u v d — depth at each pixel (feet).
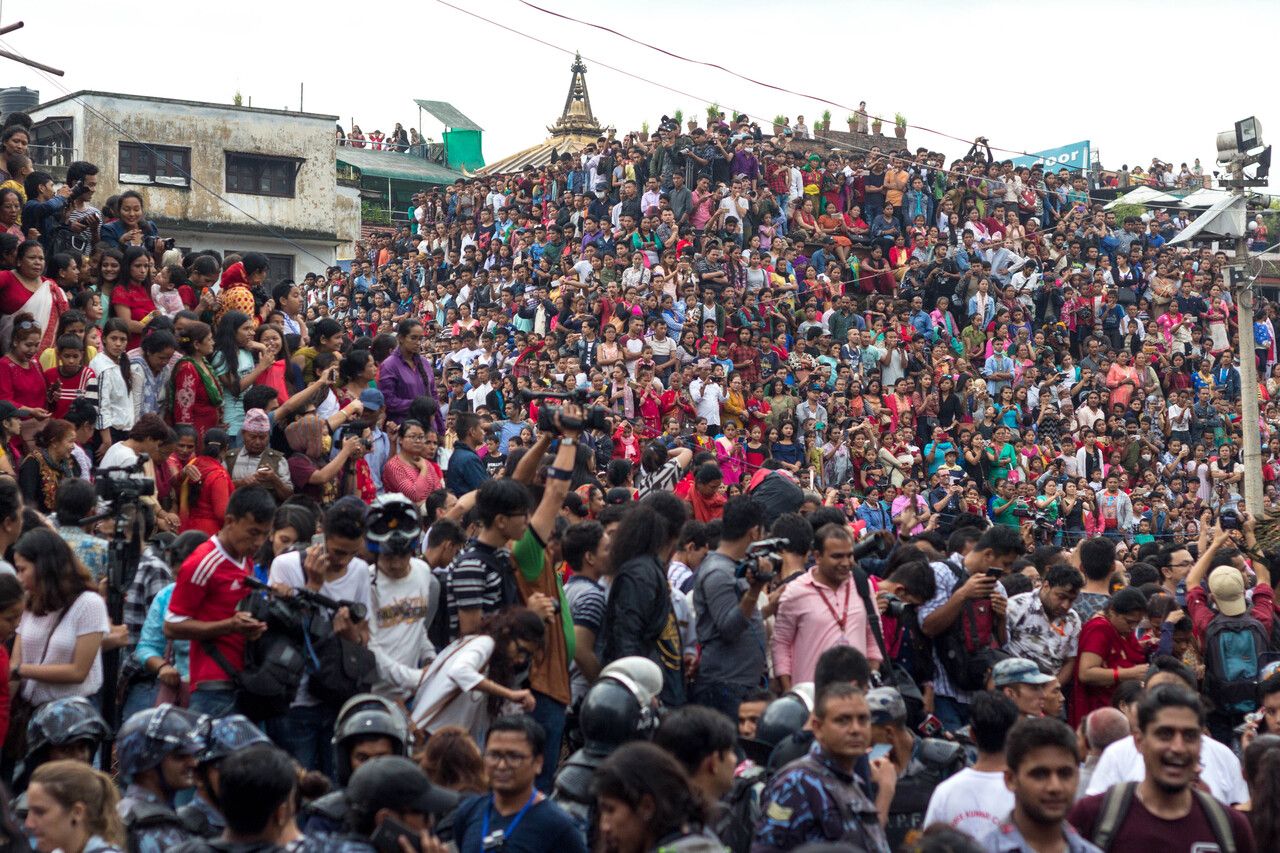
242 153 100.89
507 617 22.06
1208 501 75.31
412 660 23.48
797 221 83.10
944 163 91.56
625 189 79.15
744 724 22.39
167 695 22.84
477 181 89.25
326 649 21.56
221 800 16.07
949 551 31.48
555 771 22.91
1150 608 30.96
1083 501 68.74
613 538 24.40
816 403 66.39
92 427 32.53
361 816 16.33
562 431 23.67
